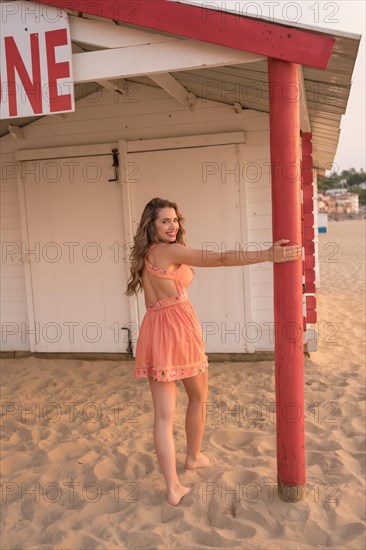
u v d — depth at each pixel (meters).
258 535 3.04
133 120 6.38
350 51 3.22
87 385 5.79
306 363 6.19
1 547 3.07
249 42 3.16
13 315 6.94
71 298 6.70
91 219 6.55
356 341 7.34
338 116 5.44
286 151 3.23
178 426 4.59
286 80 3.20
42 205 6.64
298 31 3.09
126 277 6.53
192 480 3.65
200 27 3.21
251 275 6.31
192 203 6.29
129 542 3.03
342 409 4.83
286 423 3.32
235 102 5.91
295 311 3.30
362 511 3.23
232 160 6.16
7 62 3.49
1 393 5.64
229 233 6.24
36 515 3.35
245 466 3.83
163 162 6.30
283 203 3.25
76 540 3.06
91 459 4.04
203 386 3.68
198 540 3.05
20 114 3.51
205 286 6.34
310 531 3.07
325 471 3.72
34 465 4.02
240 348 6.34
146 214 3.53
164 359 3.39
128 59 3.42
